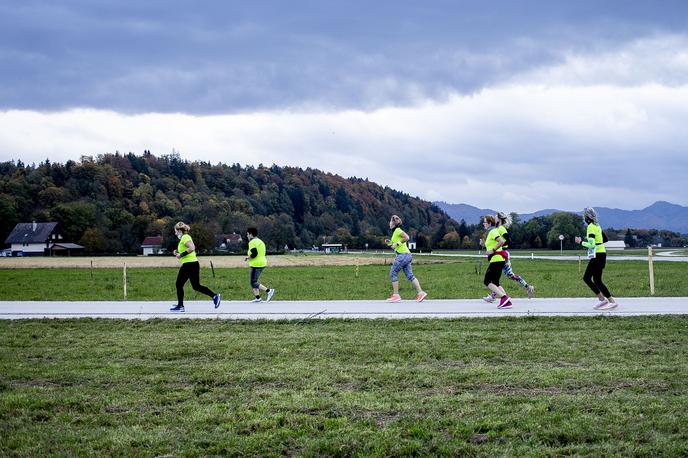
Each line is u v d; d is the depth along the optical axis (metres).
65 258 88.25
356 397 7.80
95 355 10.66
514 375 8.72
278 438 6.48
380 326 13.56
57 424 7.00
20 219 149.88
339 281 33.72
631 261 58.62
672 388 8.06
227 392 8.16
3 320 15.21
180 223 16.75
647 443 6.25
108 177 170.38
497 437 6.47
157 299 22.69
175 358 10.39
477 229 179.00
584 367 9.24
